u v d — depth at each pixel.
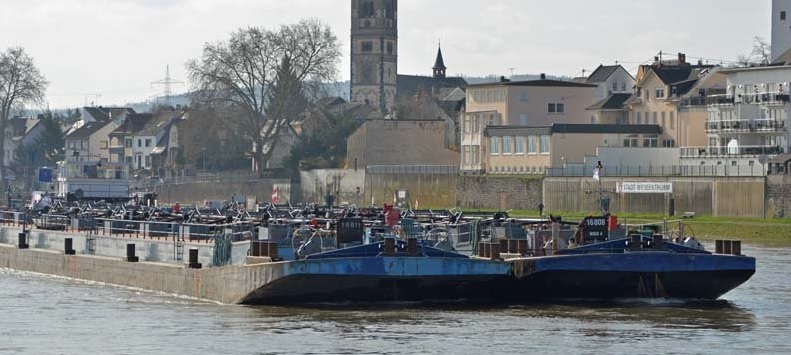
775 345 100.06
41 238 157.50
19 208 197.88
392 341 100.38
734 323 109.44
